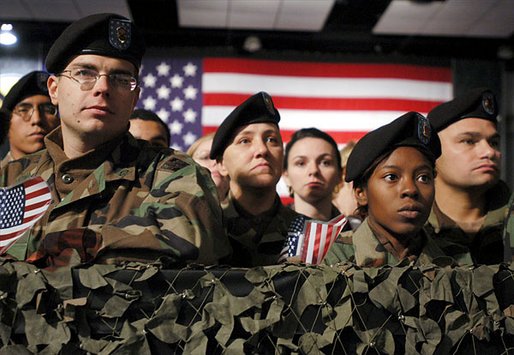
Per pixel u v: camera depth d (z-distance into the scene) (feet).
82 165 4.88
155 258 4.17
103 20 4.80
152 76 17.22
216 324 3.77
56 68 4.86
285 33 16.89
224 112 17.19
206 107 17.19
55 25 16.10
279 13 15.88
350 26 16.52
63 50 4.79
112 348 3.64
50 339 3.65
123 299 3.73
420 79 17.75
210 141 8.93
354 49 17.57
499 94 17.78
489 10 15.60
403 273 3.97
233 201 6.50
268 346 3.81
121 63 4.83
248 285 3.84
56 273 3.74
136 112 8.28
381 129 5.14
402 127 5.03
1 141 7.77
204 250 4.33
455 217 6.48
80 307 3.72
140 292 3.76
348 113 17.48
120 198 4.70
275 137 6.50
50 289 3.72
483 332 3.93
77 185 4.82
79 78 4.78
